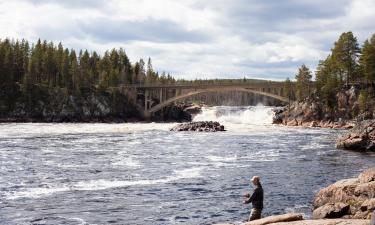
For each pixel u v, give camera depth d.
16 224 19.05
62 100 132.75
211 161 39.66
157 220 20.08
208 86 132.62
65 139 60.28
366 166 36.91
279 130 87.94
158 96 165.50
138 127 92.25
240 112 139.25
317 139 65.19
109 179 29.83
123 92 145.50
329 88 109.81
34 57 137.25
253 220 15.59
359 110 104.69
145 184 28.20
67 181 28.89
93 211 21.48
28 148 47.53
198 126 83.88
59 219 19.98
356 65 112.12
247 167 36.03
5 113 122.62
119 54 176.12
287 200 23.98
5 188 26.33
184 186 27.75
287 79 125.75
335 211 17.53
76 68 140.88
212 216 20.81
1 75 126.38
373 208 16.36
